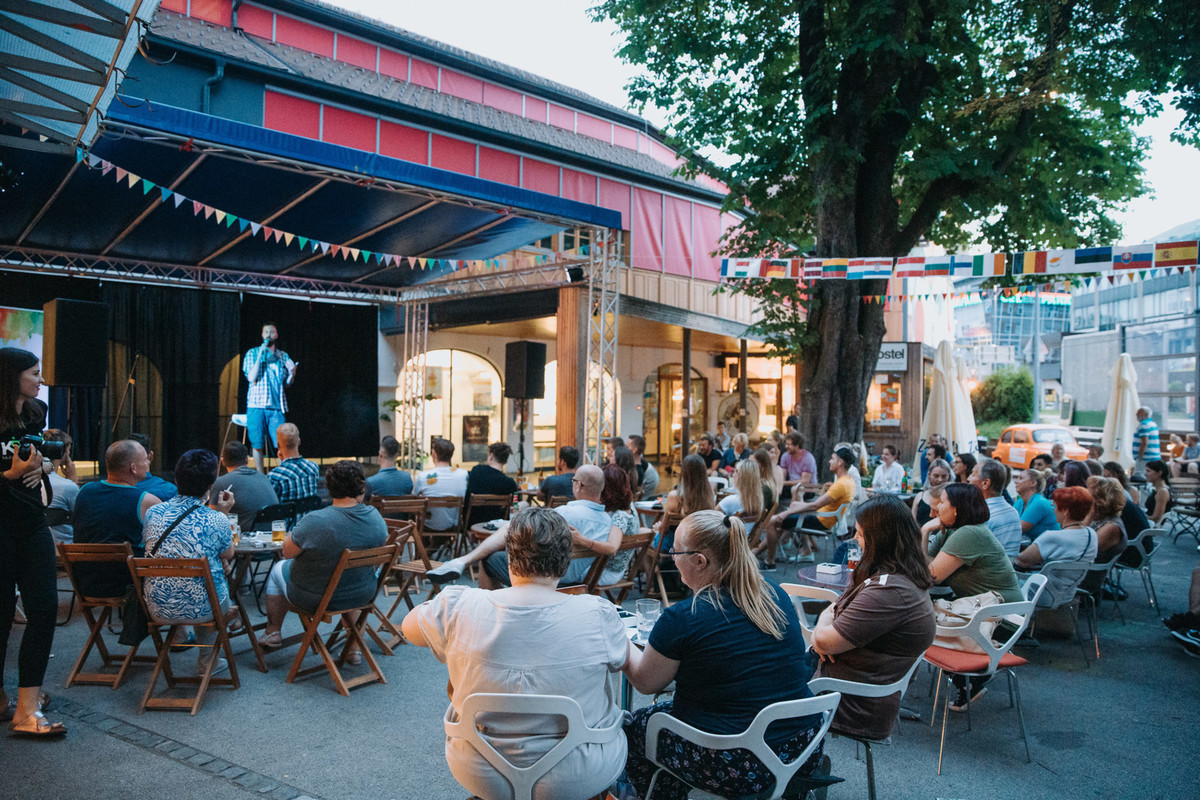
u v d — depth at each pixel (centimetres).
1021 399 3566
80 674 466
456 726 237
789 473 1038
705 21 1195
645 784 274
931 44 1132
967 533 433
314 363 1444
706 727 250
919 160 1088
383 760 371
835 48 1030
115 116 619
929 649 400
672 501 659
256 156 717
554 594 245
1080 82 1108
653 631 254
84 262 1220
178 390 1292
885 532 316
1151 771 373
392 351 1722
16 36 411
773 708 240
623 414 2142
